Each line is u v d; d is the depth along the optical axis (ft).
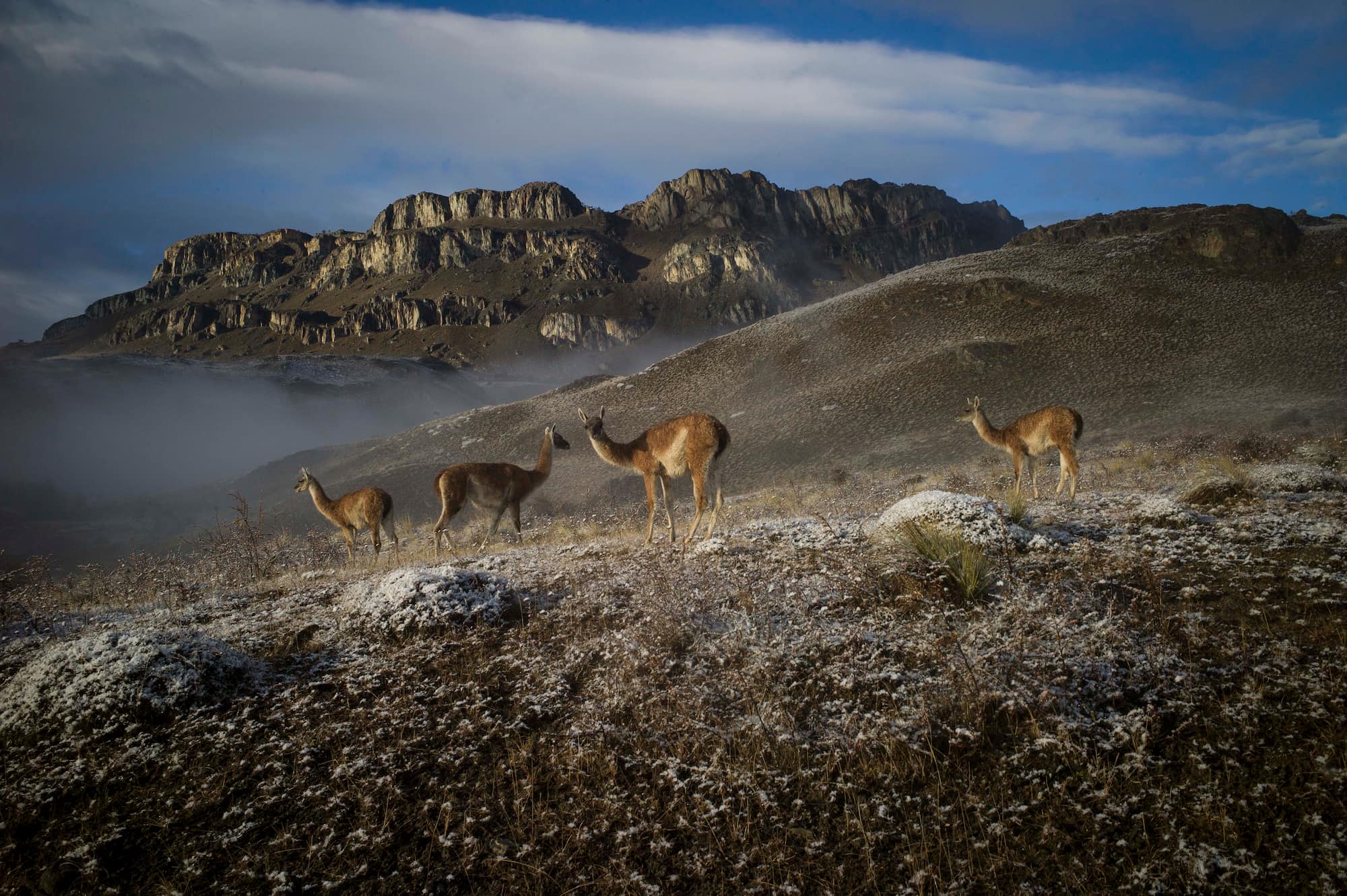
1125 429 141.79
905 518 27.09
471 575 25.23
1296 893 11.74
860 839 13.80
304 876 13.82
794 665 18.94
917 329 254.27
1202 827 13.14
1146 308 228.84
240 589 32.50
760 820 14.35
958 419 50.55
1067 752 15.14
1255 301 221.87
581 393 300.40
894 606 21.91
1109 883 12.41
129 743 17.52
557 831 14.48
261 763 16.83
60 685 18.83
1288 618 19.16
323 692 19.79
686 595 22.84
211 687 19.53
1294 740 14.70
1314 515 26.99
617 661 19.63
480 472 42.09
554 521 53.78
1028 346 216.33
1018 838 13.47
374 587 25.90
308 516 150.20
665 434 32.22
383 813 15.20
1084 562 23.62
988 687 16.94
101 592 36.81
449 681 19.70
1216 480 32.48
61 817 15.64
